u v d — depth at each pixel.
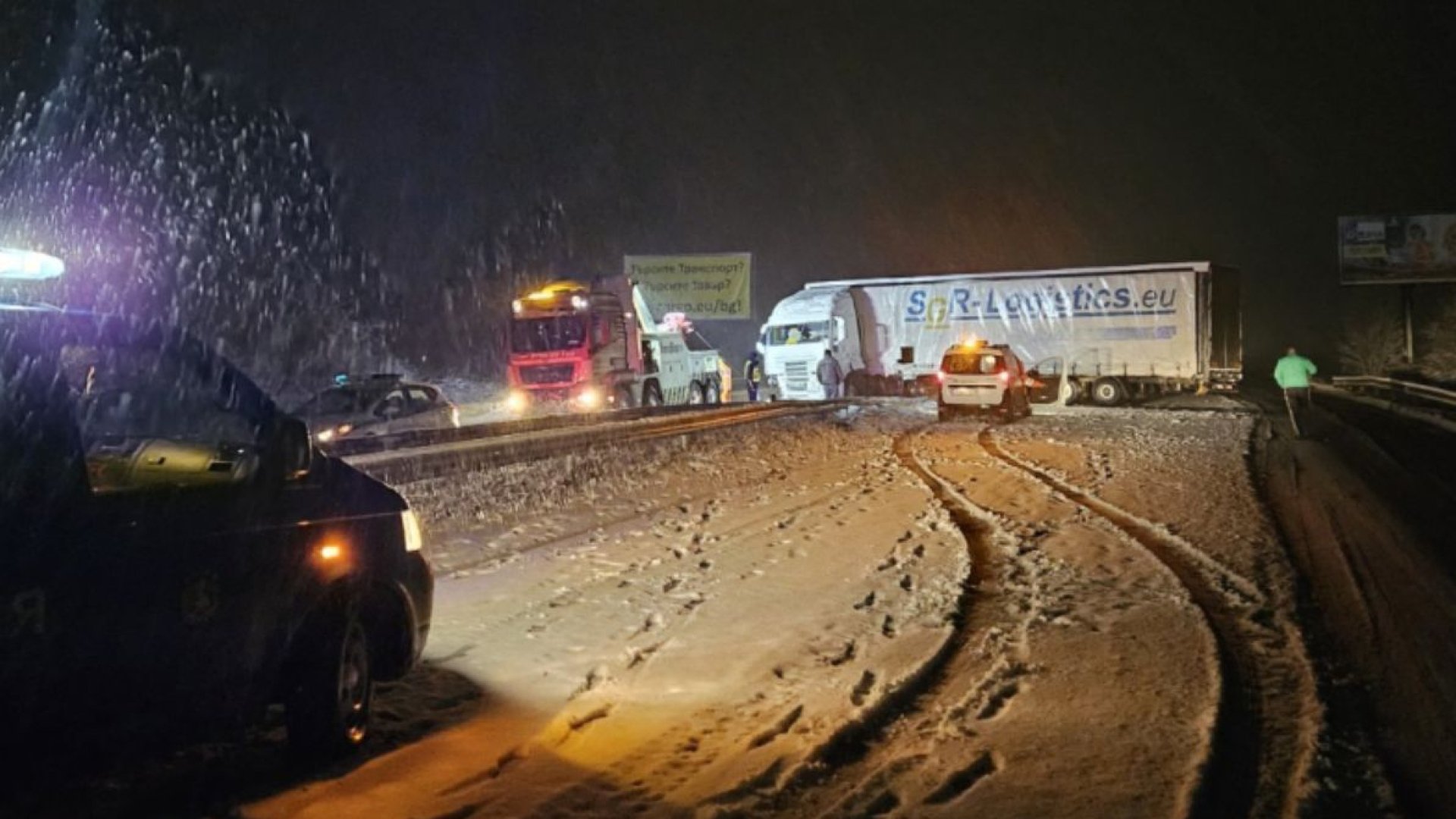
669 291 60.38
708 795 5.94
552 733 6.88
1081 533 13.73
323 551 6.33
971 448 24.89
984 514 15.39
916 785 6.14
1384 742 7.09
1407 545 13.57
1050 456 23.25
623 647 8.81
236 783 6.08
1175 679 7.98
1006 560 12.20
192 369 6.15
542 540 13.41
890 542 13.17
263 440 6.16
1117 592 10.59
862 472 20.45
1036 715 7.27
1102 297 43.56
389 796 5.92
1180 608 9.96
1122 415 36.31
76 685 4.98
